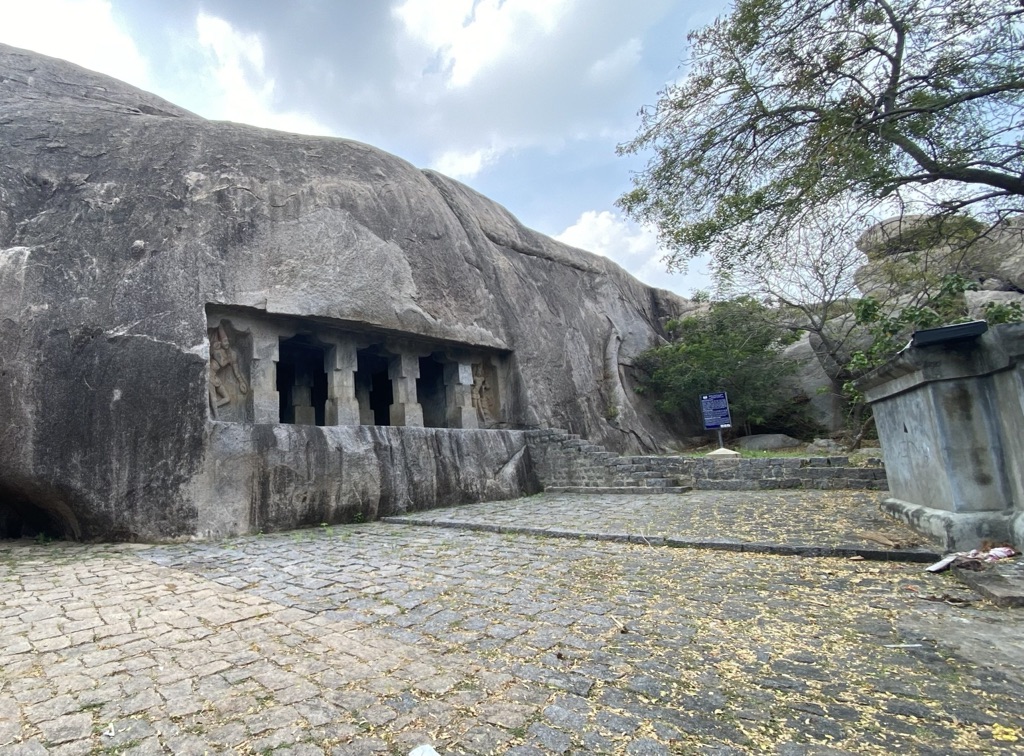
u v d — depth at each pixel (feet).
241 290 29.07
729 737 7.91
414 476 33.53
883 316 26.89
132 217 27.43
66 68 34.53
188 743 8.16
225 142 32.27
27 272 24.88
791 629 11.73
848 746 7.57
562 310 54.39
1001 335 15.10
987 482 16.33
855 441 49.14
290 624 13.15
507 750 7.79
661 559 18.26
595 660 10.62
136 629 12.97
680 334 71.46
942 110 25.91
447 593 15.25
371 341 36.24
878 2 25.32
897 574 15.17
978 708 8.36
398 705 9.12
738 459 36.27
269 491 27.40
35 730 8.58
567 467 41.45
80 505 24.13
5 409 23.47
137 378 25.29
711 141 30.32
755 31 26.71
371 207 36.04
